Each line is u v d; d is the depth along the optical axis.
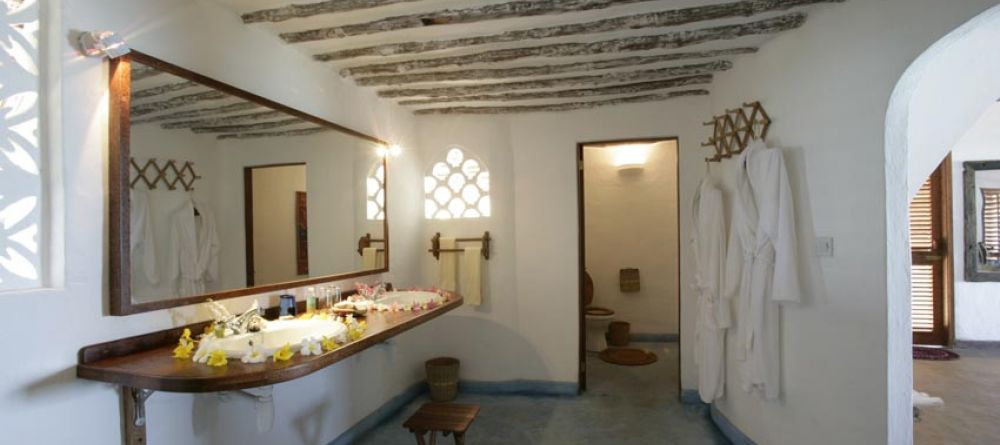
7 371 1.30
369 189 3.07
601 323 4.89
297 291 2.39
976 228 4.74
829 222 2.11
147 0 1.70
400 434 2.97
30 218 1.40
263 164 2.21
